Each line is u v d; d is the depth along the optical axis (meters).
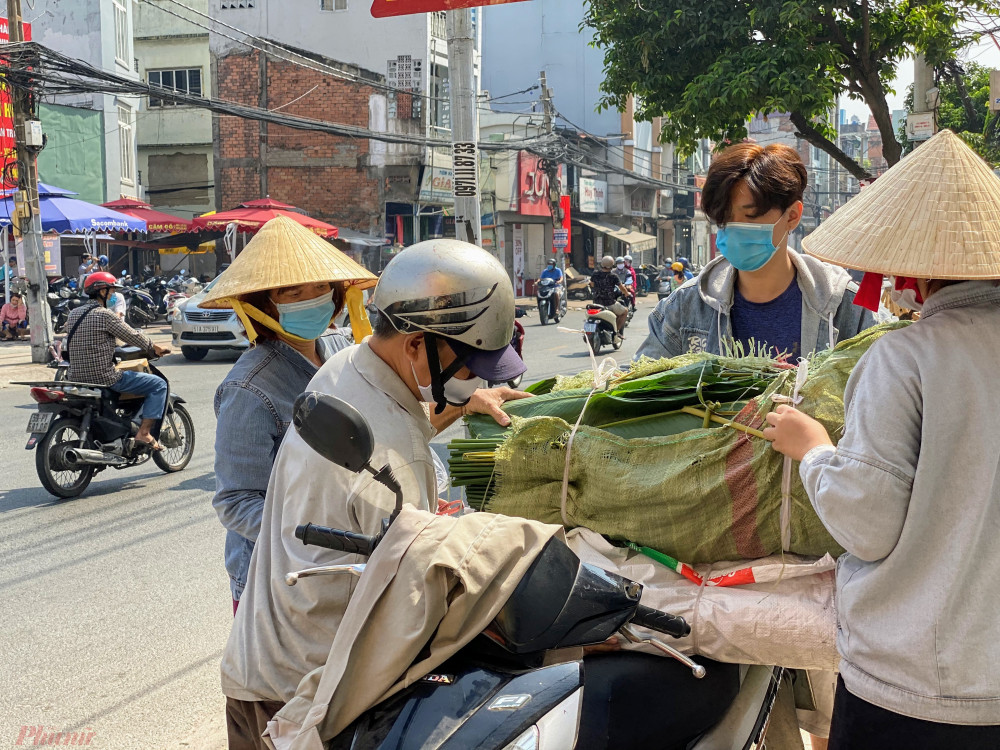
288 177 25.67
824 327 2.82
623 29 12.02
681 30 11.47
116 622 4.28
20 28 12.85
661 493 2.05
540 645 1.56
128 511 6.19
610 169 29.50
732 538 2.02
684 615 1.97
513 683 1.54
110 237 22.34
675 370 2.27
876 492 1.58
